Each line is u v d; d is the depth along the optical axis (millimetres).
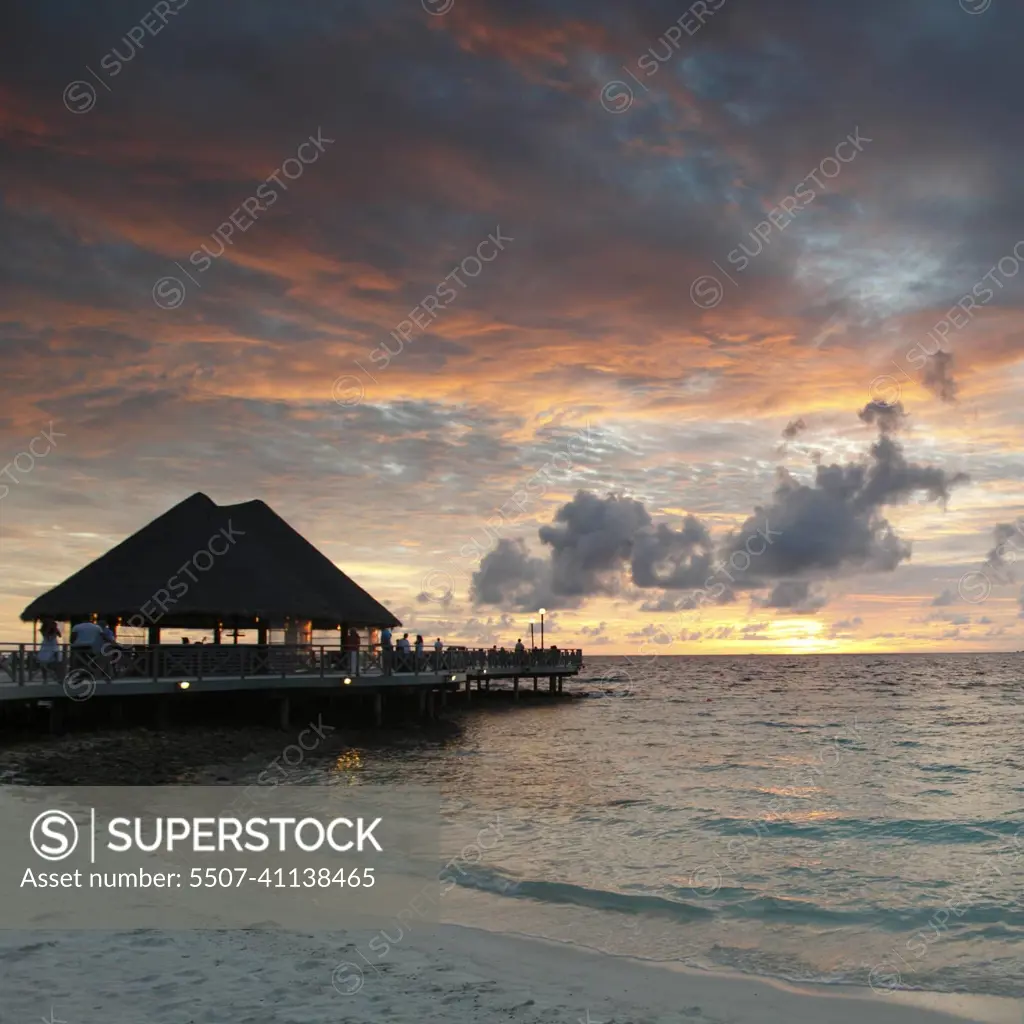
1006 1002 9406
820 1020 8859
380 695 34812
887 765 29344
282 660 31141
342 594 38750
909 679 117625
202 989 8031
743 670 164000
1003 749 34438
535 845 16531
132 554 33875
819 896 13445
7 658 23531
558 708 54562
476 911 12328
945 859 15805
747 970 10297
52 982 7961
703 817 19312
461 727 39094
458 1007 8195
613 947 11008
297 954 9430
